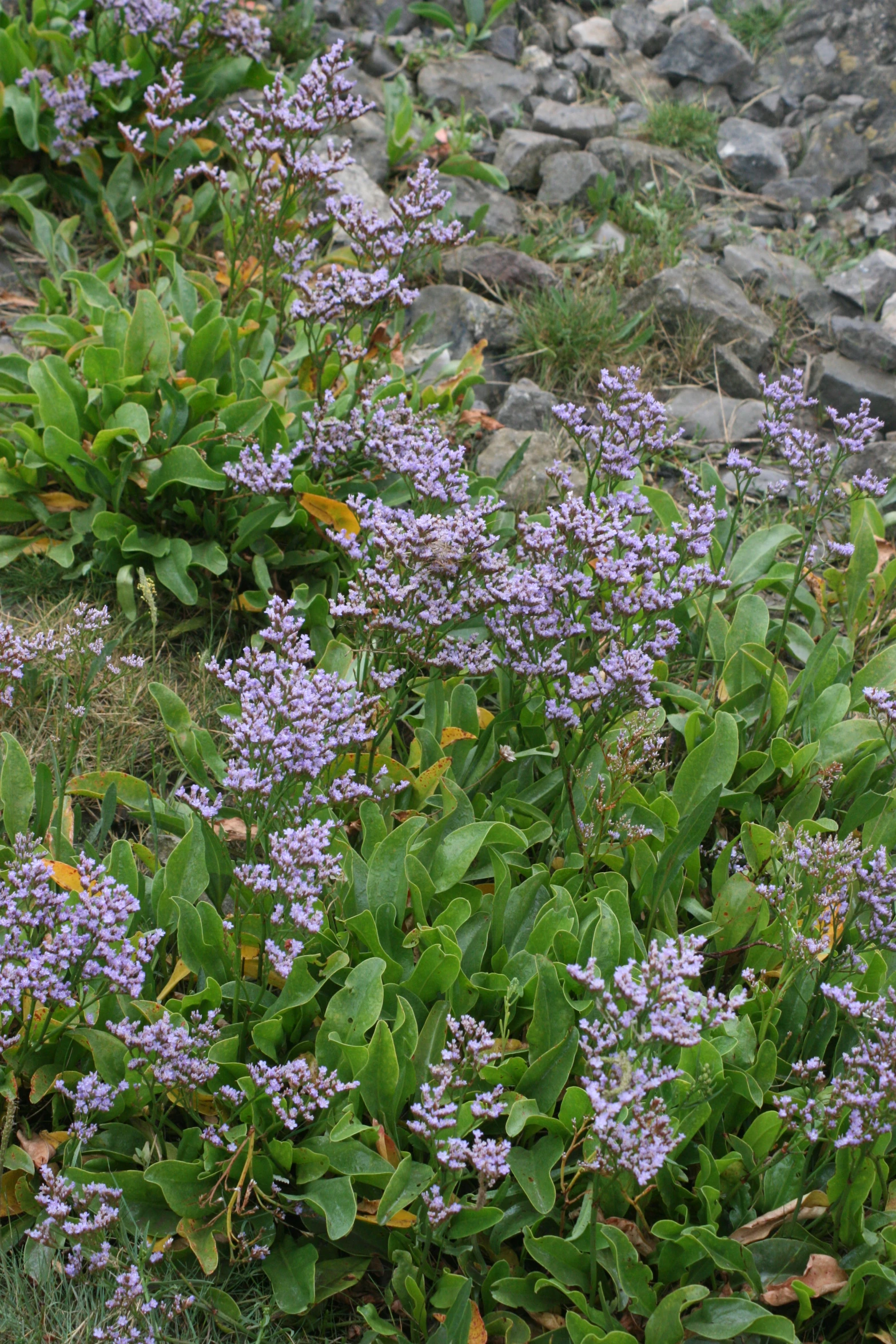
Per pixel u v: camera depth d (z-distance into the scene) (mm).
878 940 2777
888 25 3893
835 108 3883
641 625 2992
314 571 3098
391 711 2918
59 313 3264
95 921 2680
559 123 3770
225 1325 2658
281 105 3133
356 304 3059
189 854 2801
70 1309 2646
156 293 3264
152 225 3250
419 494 2930
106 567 3061
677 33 3939
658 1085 2621
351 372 3238
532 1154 2717
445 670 2928
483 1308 2684
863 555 3127
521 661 2857
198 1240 2670
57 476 3100
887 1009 2771
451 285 3482
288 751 2705
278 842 2697
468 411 3295
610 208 3707
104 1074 2715
